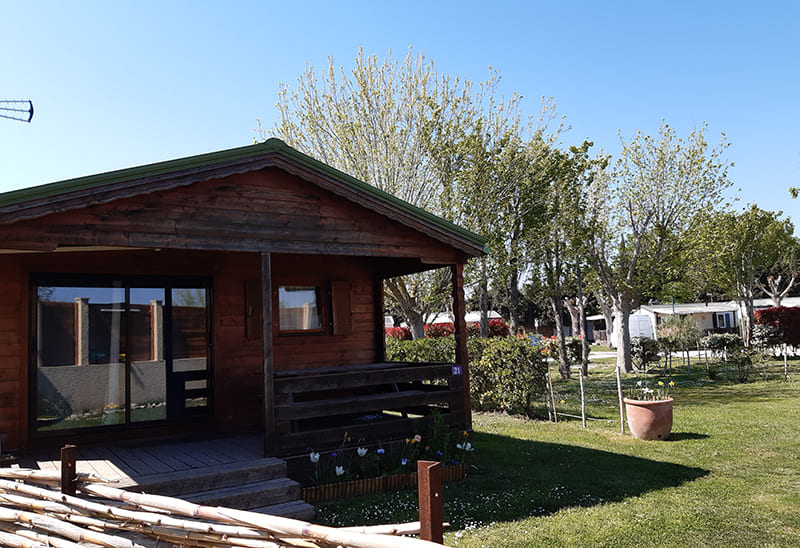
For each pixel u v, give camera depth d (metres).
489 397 13.28
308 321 10.05
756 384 16.89
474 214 16.69
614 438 10.09
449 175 17.12
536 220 18.67
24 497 4.32
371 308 10.79
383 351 10.72
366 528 2.86
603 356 33.97
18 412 7.35
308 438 6.97
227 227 6.73
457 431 8.10
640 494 6.70
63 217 5.79
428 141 16.66
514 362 12.53
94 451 7.30
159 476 5.88
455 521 5.85
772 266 34.50
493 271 17.73
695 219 21.22
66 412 7.75
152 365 8.48
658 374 21.02
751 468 7.73
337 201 7.58
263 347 6.83
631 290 22.06
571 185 20.44
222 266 9.16
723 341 24.58
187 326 8.82
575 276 22.27
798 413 11.75
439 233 8.21
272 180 7.11
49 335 7.71
